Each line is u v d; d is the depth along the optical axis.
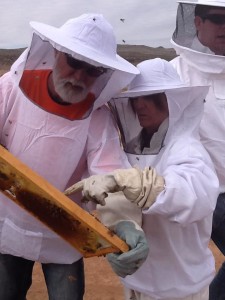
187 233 1.80
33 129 1.73
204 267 1.88
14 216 1.86
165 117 1.74
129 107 1.77
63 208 1.48
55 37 1.62
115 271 1.57
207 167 1.67
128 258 1.51
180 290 1.82
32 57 1.71
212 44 2.27
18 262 2.00
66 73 1.67
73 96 1.68
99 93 1.72
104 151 1.76
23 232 1.86
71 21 1.70
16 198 1.61
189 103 1.75
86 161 1.82
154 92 1.71
